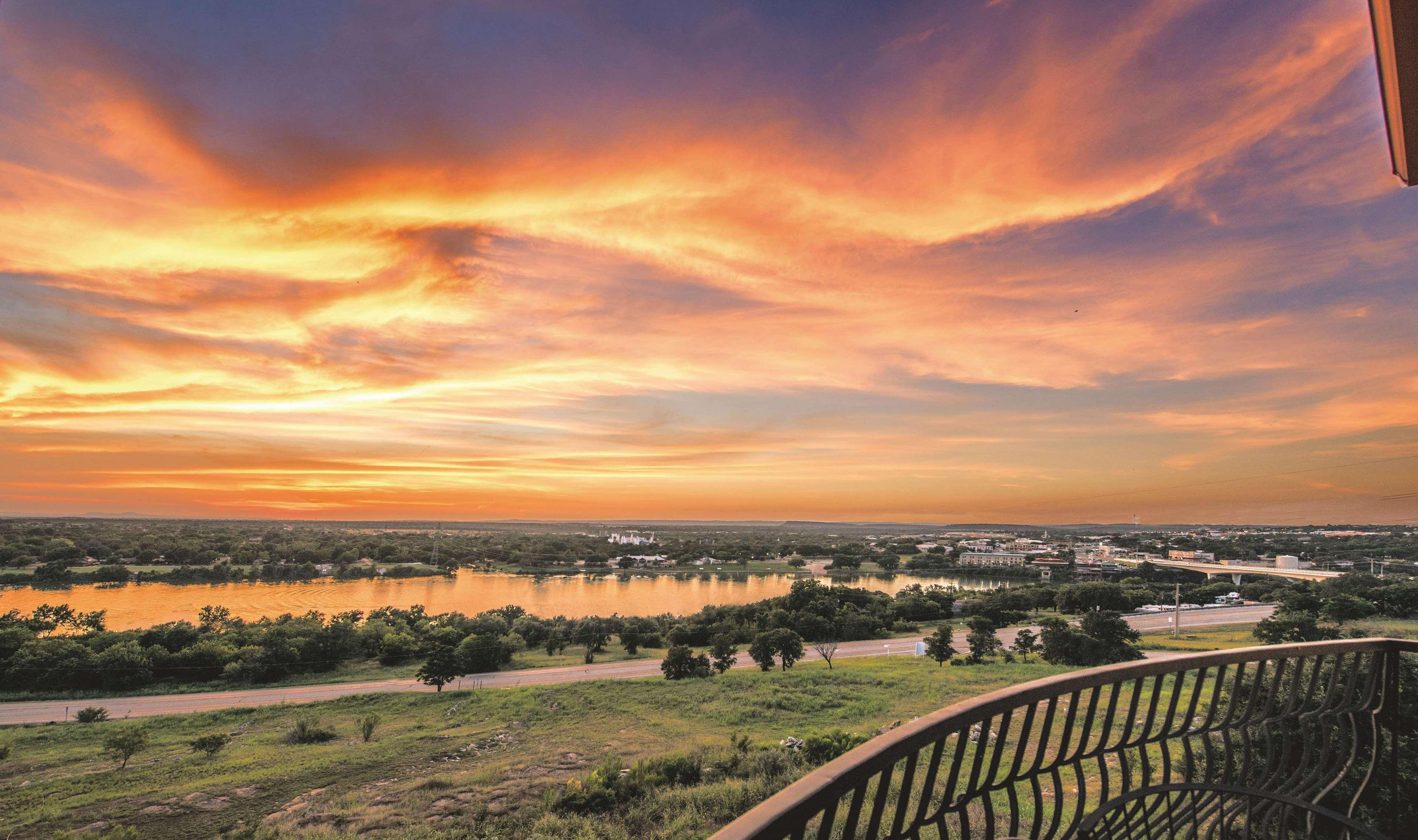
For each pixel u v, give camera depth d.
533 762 22.42
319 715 44.38
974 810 9.92
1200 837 3.12
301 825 17.36
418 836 15.25
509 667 65.69
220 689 56.94
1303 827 4.60
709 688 41.84
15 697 53.09
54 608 73.81
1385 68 2.35
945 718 1.74
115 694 55.03
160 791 22.86
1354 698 3.14
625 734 29.41
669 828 13.48
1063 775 11.59
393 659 68.06
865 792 1.47
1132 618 76.50
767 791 14.91
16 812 21.52
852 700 34.50
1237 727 2.85
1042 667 44.50
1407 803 5.44
